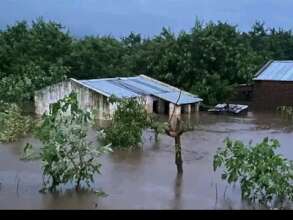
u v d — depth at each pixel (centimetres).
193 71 4903
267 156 1902
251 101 4988
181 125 2548
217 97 4775
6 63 4950
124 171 2344
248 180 1923
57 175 2008
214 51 4928
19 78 4400
